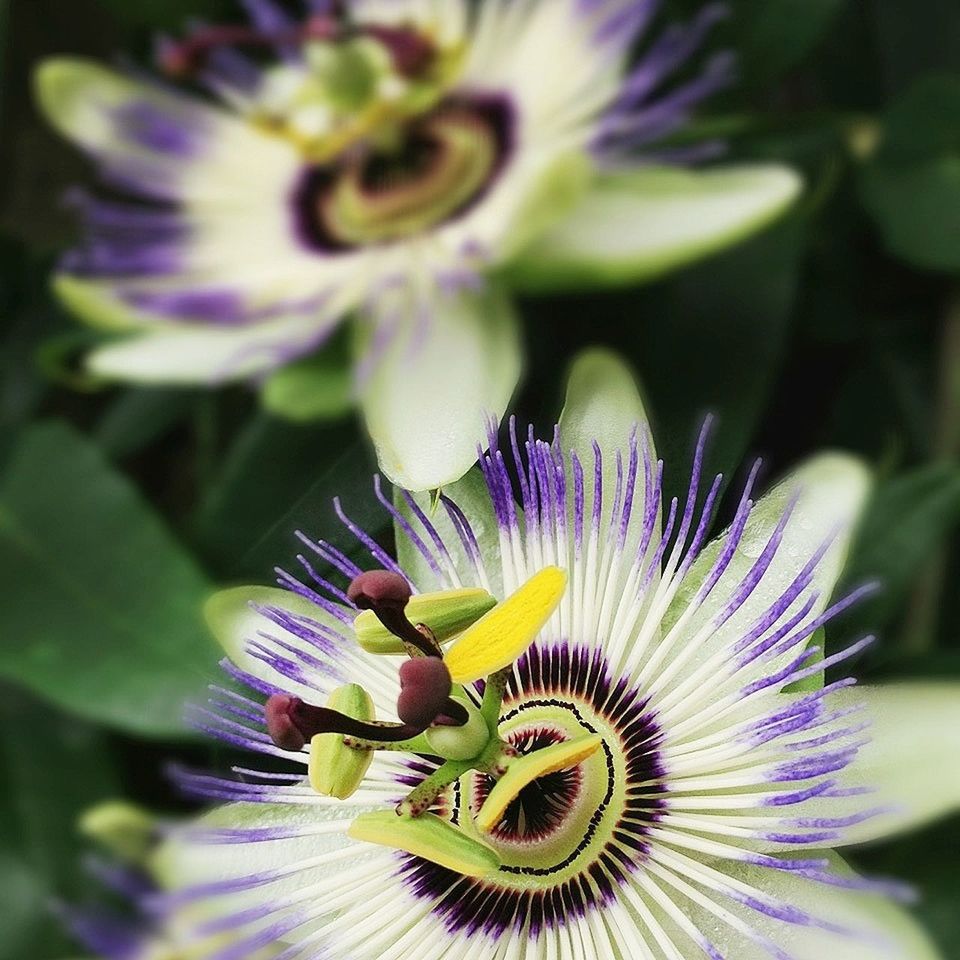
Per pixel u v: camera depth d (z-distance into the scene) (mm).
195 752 345
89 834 329
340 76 356
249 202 365
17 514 332
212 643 323
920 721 260
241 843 265
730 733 262
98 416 400
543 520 271
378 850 269
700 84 322
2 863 341
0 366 379
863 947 255
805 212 330
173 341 339
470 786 275
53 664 324
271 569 315
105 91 367
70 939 339
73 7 422
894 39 360
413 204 348
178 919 301
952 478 306
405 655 274
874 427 357
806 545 268
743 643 263
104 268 351
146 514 330
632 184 321
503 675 266
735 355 321
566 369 327
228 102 375
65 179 434
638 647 270
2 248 380
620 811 268
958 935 299
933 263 337
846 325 357
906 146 340
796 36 342
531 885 268
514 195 335
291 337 332
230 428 359
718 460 304
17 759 346
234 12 370
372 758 268
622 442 274
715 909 257
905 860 304
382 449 289
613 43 341
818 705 254
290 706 254
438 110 358
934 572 343
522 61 355
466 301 320
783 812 260
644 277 316
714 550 271
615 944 265
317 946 265
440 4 370
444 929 266
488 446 275
